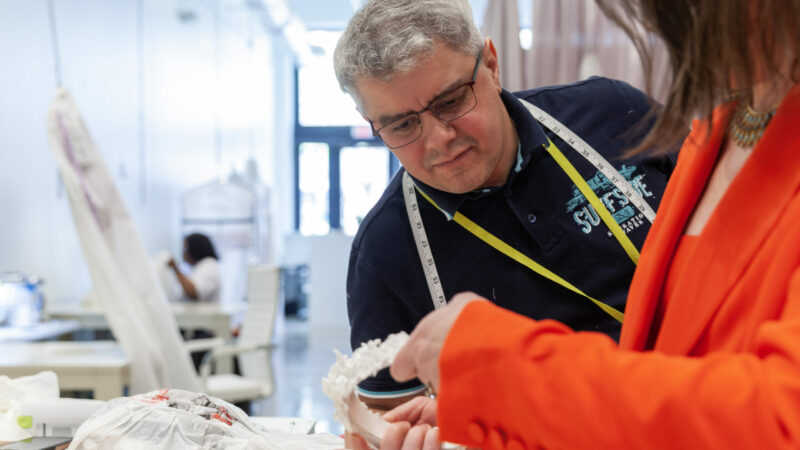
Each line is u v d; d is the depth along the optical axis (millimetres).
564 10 3891
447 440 563
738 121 679
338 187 13031
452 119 1103
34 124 4754
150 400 1188
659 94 552
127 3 6348
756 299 549
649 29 526
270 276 4371
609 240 1261
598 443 474
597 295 1251
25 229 4617
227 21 9445
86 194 3105
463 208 1283
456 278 1288
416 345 602
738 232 587
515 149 1275
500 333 541
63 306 4895
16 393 1280
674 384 454
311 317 9984
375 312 1339
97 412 1155
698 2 492
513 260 1274
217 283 5656
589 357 496
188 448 1077
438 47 1062
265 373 4109
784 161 566
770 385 423
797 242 510
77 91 5371
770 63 480
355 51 1101
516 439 522
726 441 428
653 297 740
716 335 581
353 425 845
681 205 732
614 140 1337
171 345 3268
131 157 6402
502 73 3992
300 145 13062
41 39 4855
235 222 7656
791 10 461
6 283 3949
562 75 3891
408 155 1158
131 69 6426
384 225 1345
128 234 3236
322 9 11273
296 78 13023
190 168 8062
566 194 1276
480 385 537
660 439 451
